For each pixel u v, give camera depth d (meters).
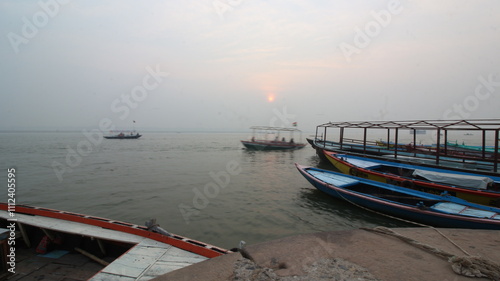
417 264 3.04
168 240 6.03
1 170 26.22
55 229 6.77
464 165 17.45
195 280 2.78
